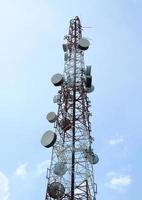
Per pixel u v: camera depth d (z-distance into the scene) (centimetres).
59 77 5416
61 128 4959
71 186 4444
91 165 4638
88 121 5041
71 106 5147
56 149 4747
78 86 5353
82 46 5650
